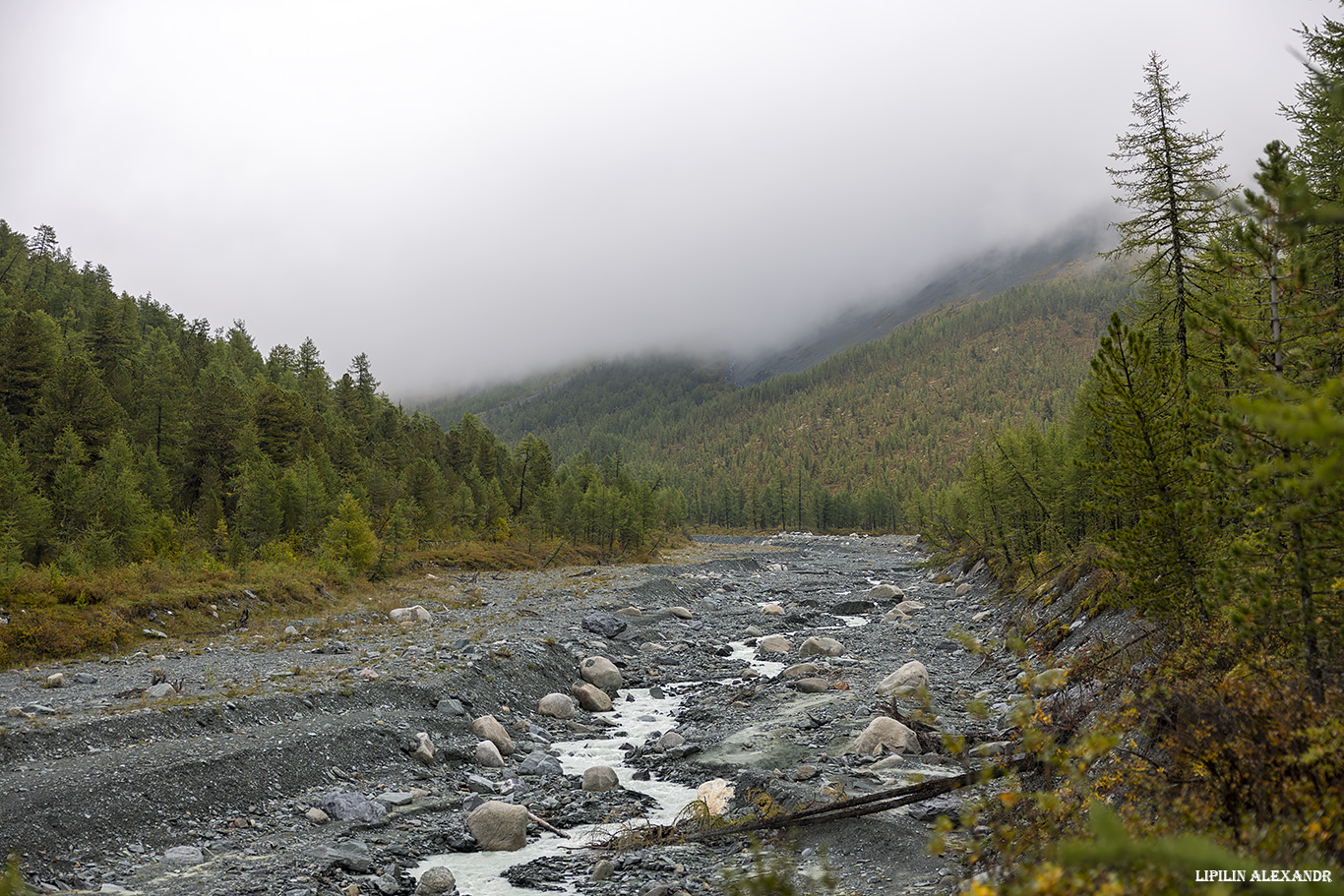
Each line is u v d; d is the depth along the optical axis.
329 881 12.20
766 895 6.17
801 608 45.84
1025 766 11.10
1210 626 10.86
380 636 30.81
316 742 17.53
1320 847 5.27
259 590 34.94
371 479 79.44
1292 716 6.93
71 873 11.91
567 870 12.93
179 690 19.94
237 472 68.94
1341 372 8.02
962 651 29.44
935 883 10.47
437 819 15.33
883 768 16.31
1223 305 9.23
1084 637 21.33
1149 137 21.80
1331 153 19.69
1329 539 8.12
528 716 23.56
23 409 65.69
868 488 195.62
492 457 114.44
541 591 48.16
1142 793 7.91
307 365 154.12
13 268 141.25
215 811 14.50
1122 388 12.66
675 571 67.06
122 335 97.00
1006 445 43.53
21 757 14.67
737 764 17.88
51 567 28.97
